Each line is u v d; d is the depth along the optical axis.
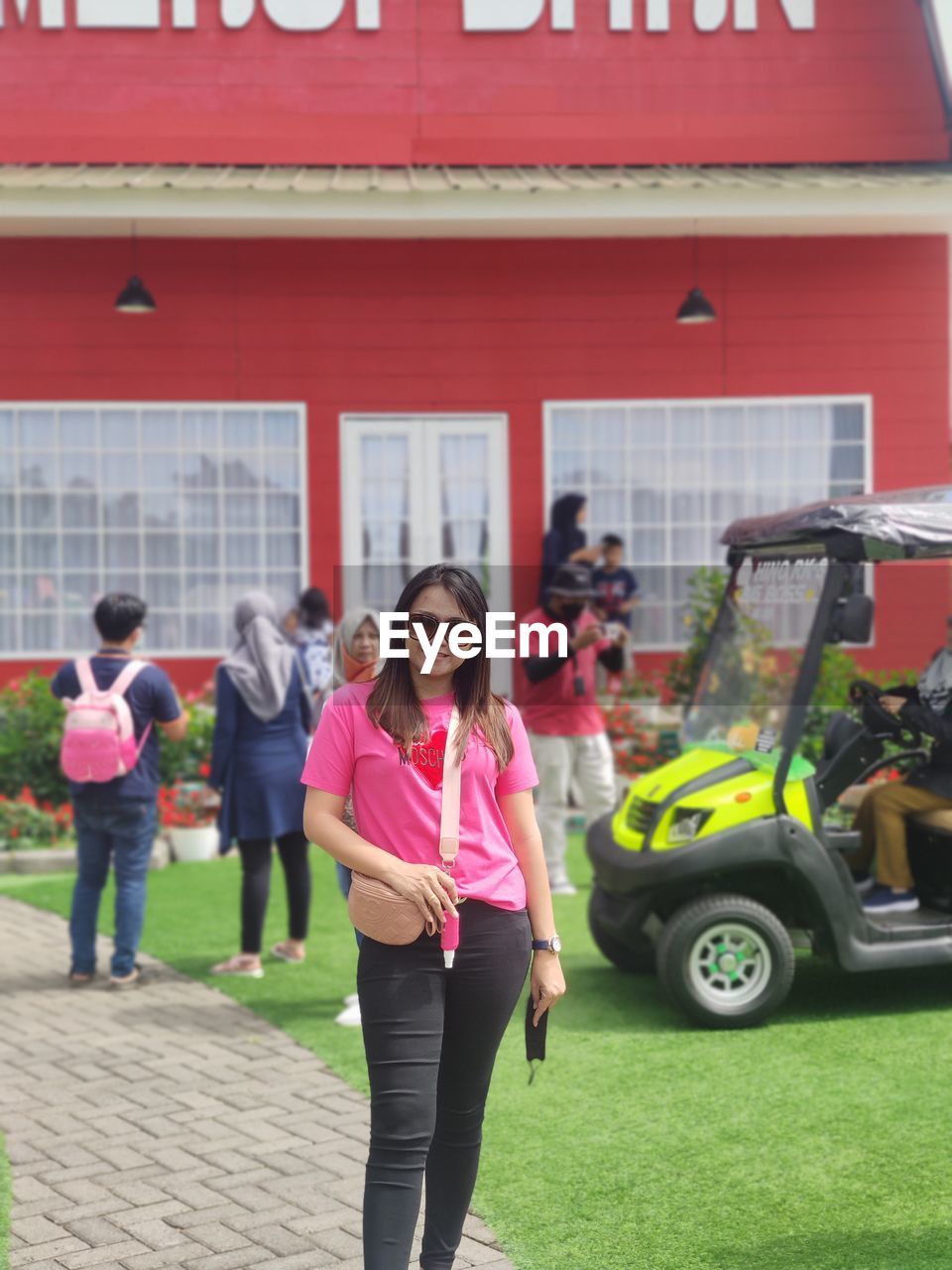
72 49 11.88
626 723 10.82
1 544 11.77
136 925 6.85
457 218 10.66
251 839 6.96
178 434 11.85
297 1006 6.49
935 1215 4.18
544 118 12.09
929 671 6.38
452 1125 3.50
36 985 6.91
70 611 11.84
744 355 12.04
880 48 12.13
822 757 6.42
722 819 6.04
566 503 11.73
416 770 3.40
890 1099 5.14
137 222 11.20
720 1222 4.18
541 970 3.55
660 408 12.03
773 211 10.71
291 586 11.98
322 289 11.86
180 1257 4.02
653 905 6.19
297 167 11.65
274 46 11.95
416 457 11.97
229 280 11.81
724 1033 5.99
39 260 11.69
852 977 6.82
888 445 12.12
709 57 12.12
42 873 9.51
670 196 10.66
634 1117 5.04
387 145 11.75
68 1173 4.65
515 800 3.56
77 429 11.79
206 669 11.95
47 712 10.35
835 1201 4.31
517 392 11.97
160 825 9.95
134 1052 5.90
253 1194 4.46
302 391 11.88
